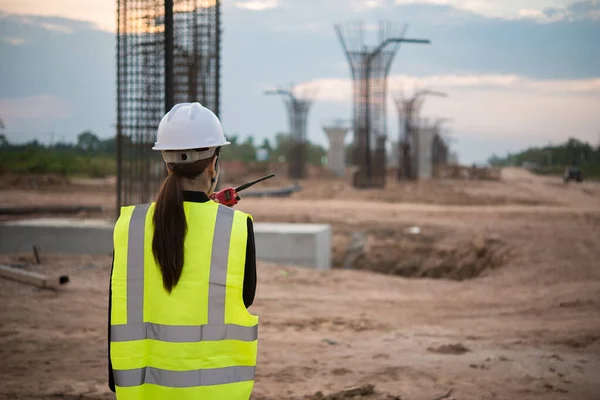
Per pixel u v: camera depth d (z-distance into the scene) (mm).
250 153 110812
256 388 5410
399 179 53031
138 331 2092
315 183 48938
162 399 2051
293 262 14125
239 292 2109
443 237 19484
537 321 8898
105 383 5355
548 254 15727
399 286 12031
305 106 54188
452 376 5844
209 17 11820
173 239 2072
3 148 41438
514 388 5484
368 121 38219
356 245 18766
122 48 12680
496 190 48156
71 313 8055
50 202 25609
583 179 73625
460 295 11297
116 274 2125
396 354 6738
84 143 49312
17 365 5805
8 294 8898
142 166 12695
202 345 2064
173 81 11641
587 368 6215
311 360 6422
